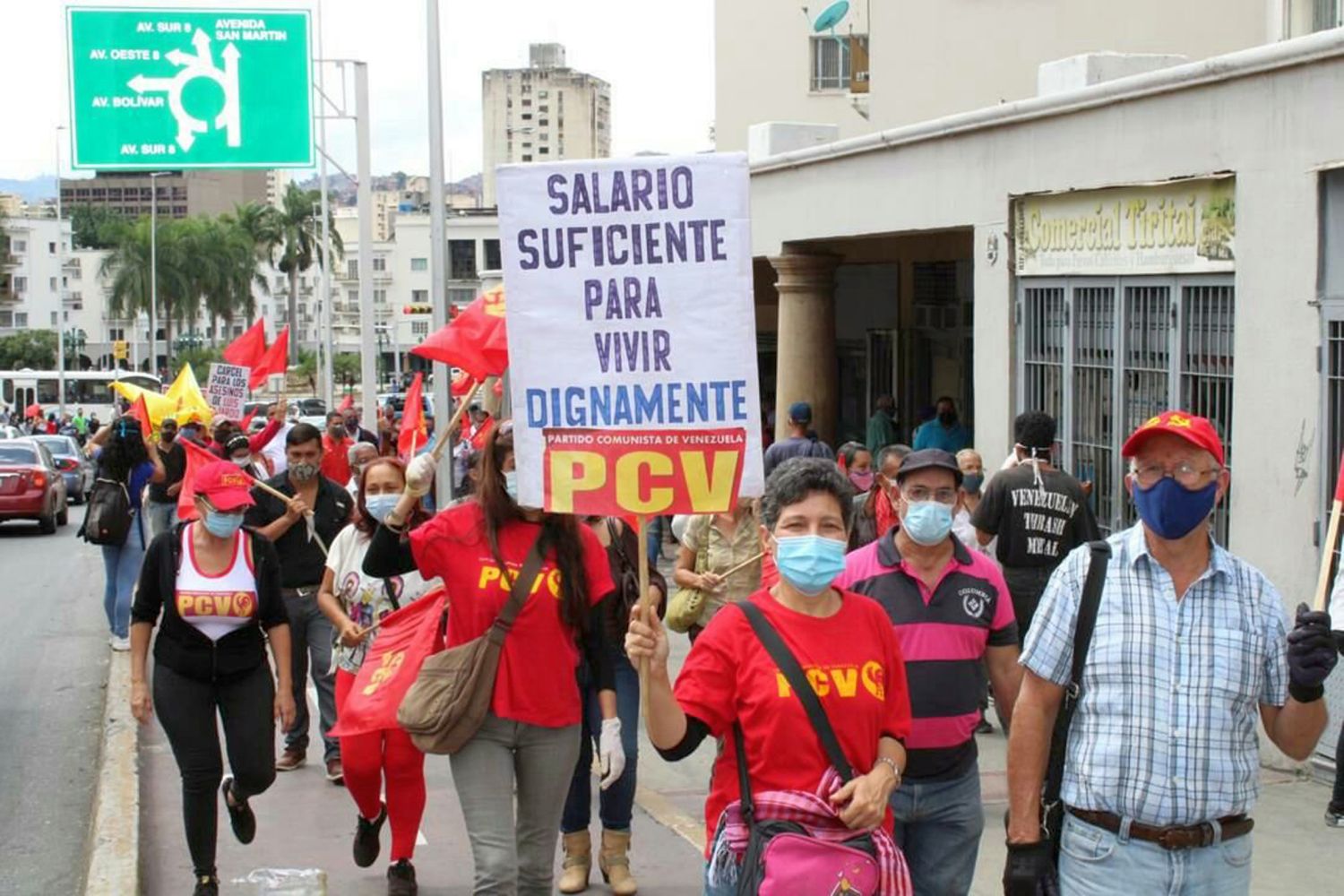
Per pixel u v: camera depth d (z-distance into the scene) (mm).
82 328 152875
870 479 11797
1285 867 7422
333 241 109562
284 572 9375
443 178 17016
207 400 19109
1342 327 8688
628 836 7238
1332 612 5887
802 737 4367
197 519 6984
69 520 34062
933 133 13203
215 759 6895
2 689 13375
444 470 16719
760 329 24188
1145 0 14438
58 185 72625
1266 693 4230
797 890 4242
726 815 4461
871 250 20016
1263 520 9305
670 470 4805
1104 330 11195
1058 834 4348
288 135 22750
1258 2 13742
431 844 8078
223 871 7586
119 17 22094
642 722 10977
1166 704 4156
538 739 5855
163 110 22359
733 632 4473
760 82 24203
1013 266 12305
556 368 4867
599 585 5914
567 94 148625
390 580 8086
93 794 9820
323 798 8992
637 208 4840
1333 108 8680
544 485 4859
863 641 4512
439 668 5746
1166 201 10359
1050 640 4316
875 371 20875
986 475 12719
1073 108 11125
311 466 9391
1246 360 9422
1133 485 4180
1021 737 4348
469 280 85125
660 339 4840
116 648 14594
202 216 108625
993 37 15547
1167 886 4156
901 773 4641
